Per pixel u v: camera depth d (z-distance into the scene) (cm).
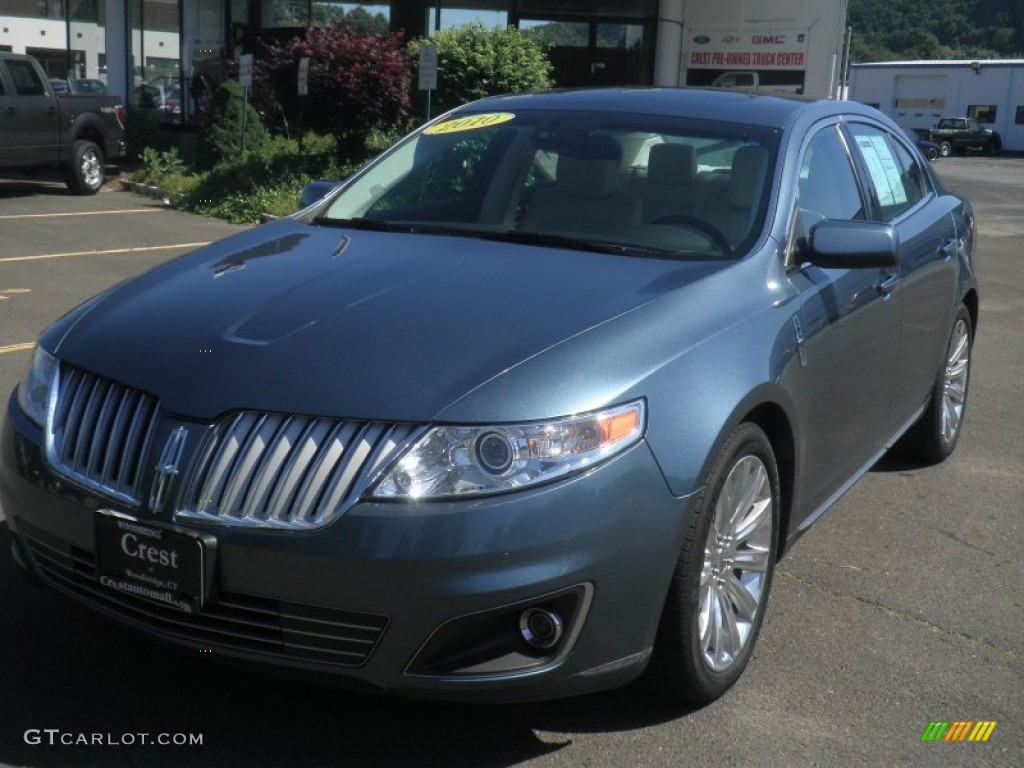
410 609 281
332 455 288
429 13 2131
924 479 582
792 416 373
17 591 405
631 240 398
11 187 1727
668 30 2169
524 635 294
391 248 388
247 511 289
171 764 307
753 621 365
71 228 1295
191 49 2084
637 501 301
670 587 318
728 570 352
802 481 397
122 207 1523
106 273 1012
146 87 2122
